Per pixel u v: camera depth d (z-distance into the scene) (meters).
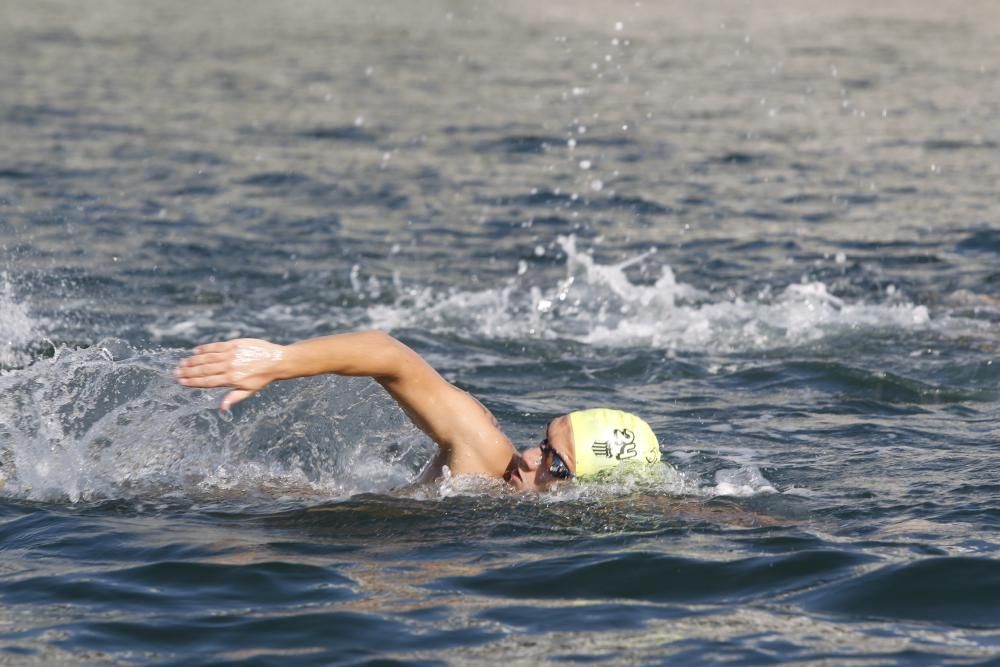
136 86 86.00
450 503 22.12
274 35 113.81
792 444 27.00
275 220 52.78
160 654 16.45
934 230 51.84
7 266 44.03
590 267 45.53
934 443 26.97
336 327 38.78
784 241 50.28
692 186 60.12
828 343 36.97
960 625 17.27
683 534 20.77
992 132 72.56
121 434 24.44
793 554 19.75
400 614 17.69
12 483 23.05
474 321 39.69
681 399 31.42
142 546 20.33
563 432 22.73
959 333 37.59
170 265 45.28
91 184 57.84
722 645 16.62
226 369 19.72
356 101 81.56
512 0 139.62
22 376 25.78
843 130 73.25
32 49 101.31
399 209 55.31
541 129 73.00
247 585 18.72
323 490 23.27
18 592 18.52
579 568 19.34
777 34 112.00
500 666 16.02
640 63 97.12
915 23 118.38
